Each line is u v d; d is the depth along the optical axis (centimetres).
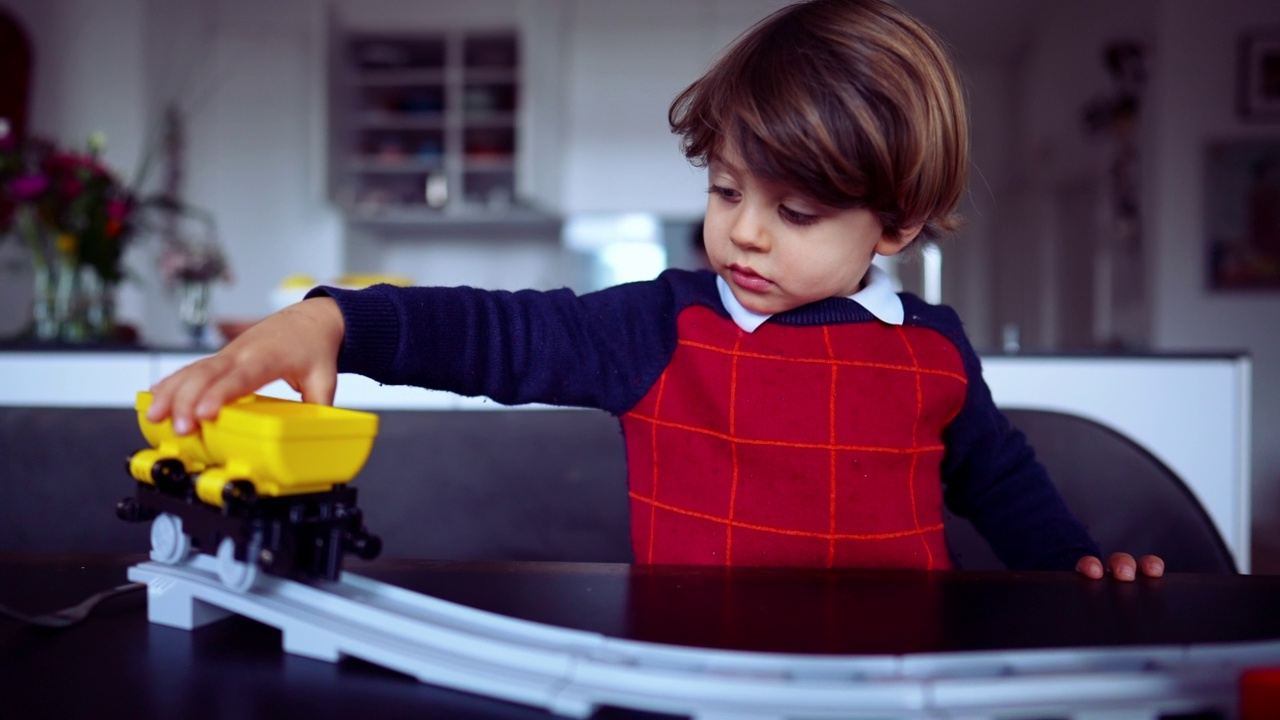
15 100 393
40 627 43
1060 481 110
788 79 63
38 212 227
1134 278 453
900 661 35
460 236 507
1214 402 174
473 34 452
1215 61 413
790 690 33
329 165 434
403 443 113
